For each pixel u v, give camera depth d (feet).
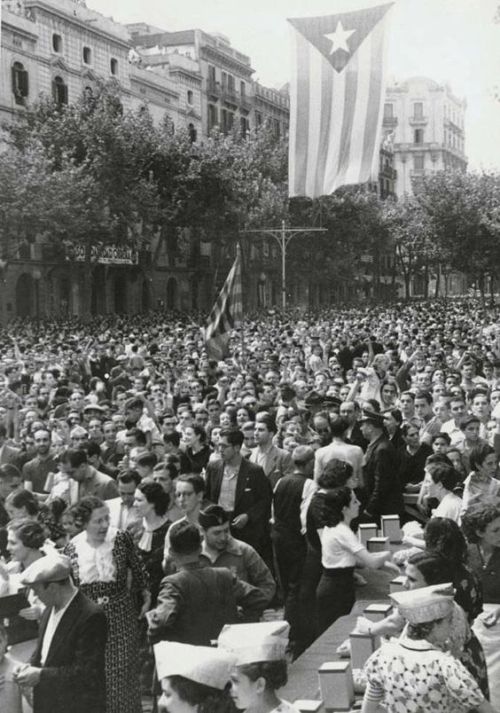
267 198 209.15
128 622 22.63
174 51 272.10
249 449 39.63
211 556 23.79
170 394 64.75
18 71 197.88
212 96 287.28
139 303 237.86
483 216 250.16
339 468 26.89
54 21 208.95
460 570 18.60
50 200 158.81
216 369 77.46
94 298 221.25
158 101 255.50
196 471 38.68
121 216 181.88
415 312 213.66
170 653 13.16
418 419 45.14
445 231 257.96
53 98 191.31
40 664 19.02
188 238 251.60
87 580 22.38
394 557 26.45
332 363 75.51
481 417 42.52
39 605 22.39
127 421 45.44
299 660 22.63
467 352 80.48
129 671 22.26
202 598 20.62
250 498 31.60
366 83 73.61
